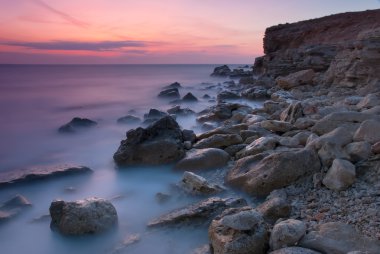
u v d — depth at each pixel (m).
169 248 6.59
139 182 10.38
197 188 8.73
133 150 11.55
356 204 6.89
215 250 5.95
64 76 73.75
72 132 17.41
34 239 7.30
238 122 16.61
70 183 10.45
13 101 29.98
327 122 11.10
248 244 5.67
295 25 43.00
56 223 7.53
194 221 7.16
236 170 9.40
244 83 41.81
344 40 34.50
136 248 6.66
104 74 86.38
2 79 59.00
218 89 41.06
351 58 22.66
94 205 7.39
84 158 13.19
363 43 21.11
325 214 6.71
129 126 19.00
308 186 8.10
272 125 12.86
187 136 13.02
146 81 58.91
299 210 7.12
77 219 7.15
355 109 14.51
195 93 38.03
